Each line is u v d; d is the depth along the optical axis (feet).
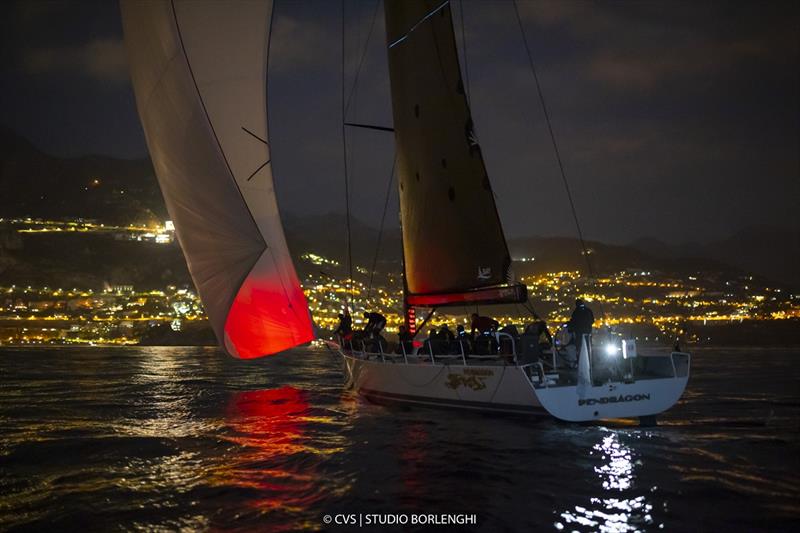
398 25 52.31
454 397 44.34
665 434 42.63
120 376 122.21
